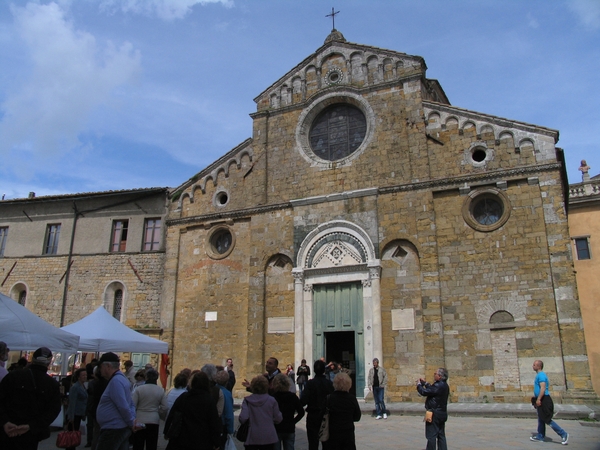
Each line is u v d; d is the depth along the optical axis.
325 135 28.83
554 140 23.33
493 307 22.50
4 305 14.36
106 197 33.31
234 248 28.73
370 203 25.84
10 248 34.47
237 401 25.33
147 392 11.59
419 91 26.52
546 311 21.61
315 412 11.28
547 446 13.55
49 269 33.06
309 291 26.06
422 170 25.36
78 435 11.19
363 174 26.61
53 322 31.78
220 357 27.33
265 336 26.52
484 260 23.19
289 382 10.89
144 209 32.59
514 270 22.56
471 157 24.70
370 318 24.36
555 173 22.95
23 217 34.88
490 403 21.34
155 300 30.17
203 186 30.75
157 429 11.55
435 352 22.78
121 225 33.06
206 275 29.02
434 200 24.84
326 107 29.14
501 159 24.12
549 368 21.02
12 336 13.77
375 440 14.82
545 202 22.81
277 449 10.50
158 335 29.16
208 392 8.77
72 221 33.75
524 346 21.61
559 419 18.39
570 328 21.09
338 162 27.38
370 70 28.19
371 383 19.88
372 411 20.55
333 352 25.84
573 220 33.03
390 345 23.81
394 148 26.28
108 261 32.00
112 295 31.50
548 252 22.22
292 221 27.45
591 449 13.13
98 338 19.09
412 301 23.95
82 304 31.70
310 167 27.98
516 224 23.05
